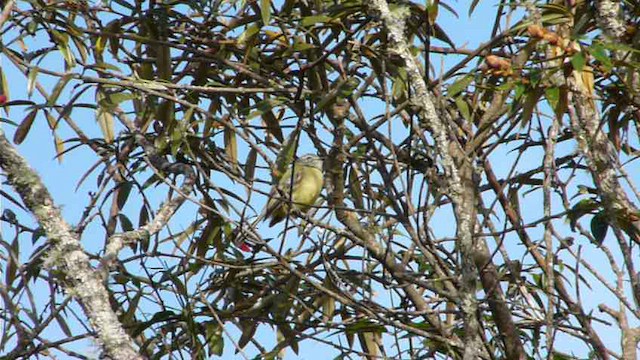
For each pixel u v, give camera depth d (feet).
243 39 28.89
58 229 19.47
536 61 19.99
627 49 19.04
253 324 31.71
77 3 29.81
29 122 27.04
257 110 27.50
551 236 23.97
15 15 30.19
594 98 22.36
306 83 30.89
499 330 28.14
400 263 30.19
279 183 30.12
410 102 24.36
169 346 29.66
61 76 26.73
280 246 27.66
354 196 31.35
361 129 31.58
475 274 19.81
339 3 27.78
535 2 24.43
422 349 30.40
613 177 23.12
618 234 22.30
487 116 27.48
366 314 27.17
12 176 19.52
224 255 32.35
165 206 22.99
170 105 29.12
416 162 28.58
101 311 18.84
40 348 26.13
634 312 22.22
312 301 33.19
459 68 26.96
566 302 28.48
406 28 29.01
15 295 28.25
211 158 31.58
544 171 25.48
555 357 29.68
